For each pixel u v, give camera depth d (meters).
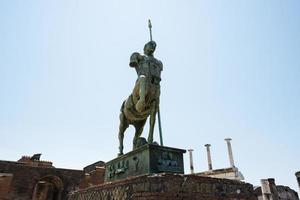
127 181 4.77
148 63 6.23
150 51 6.51
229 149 25.55
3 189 20.61
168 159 5.37
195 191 4.55
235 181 5.41
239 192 5.32
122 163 6.14
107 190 5.46
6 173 21.39
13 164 22.22
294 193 26.44
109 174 6.80
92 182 25.08
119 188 4.98
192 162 29.02
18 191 21.44
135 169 5.46
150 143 5.32
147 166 5.06
